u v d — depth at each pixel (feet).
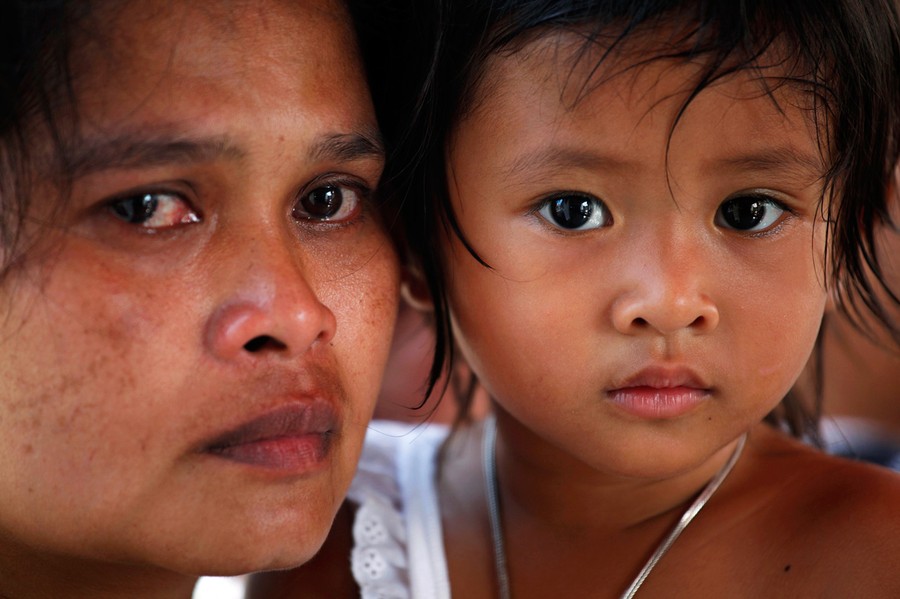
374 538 3.53
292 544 2.65
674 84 2.77
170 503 2.57
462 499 3.72
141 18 2.45
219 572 2.65
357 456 2.94
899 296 4.47
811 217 3.04
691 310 2.86
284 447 2.65
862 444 5.18
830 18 2.93
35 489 2.56
